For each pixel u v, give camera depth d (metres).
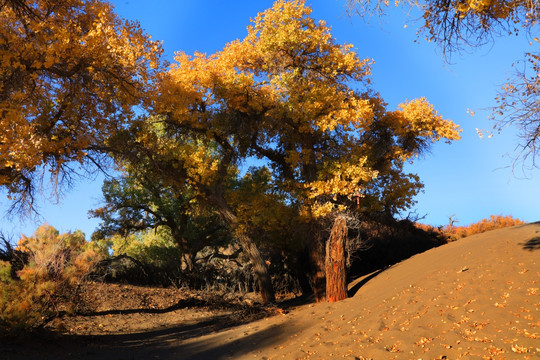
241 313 15.34
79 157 13.26
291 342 10.05
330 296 14.87
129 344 11.86
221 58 17.86
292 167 17.55
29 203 13.55
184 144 18.44
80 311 13.88
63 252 11.72
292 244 21.70
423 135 18.70
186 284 25.03
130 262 27.00
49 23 12.10
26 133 11.41
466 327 7.02
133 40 12.77
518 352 5.74
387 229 22.19
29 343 9.72
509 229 14.73
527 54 6.88
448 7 7.69
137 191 26.86
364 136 19.17
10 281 10.73
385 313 9.34
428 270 12.03
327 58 17.33
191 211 24.23
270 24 16.88
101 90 13.35
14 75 11.65
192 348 11.34
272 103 17.39
